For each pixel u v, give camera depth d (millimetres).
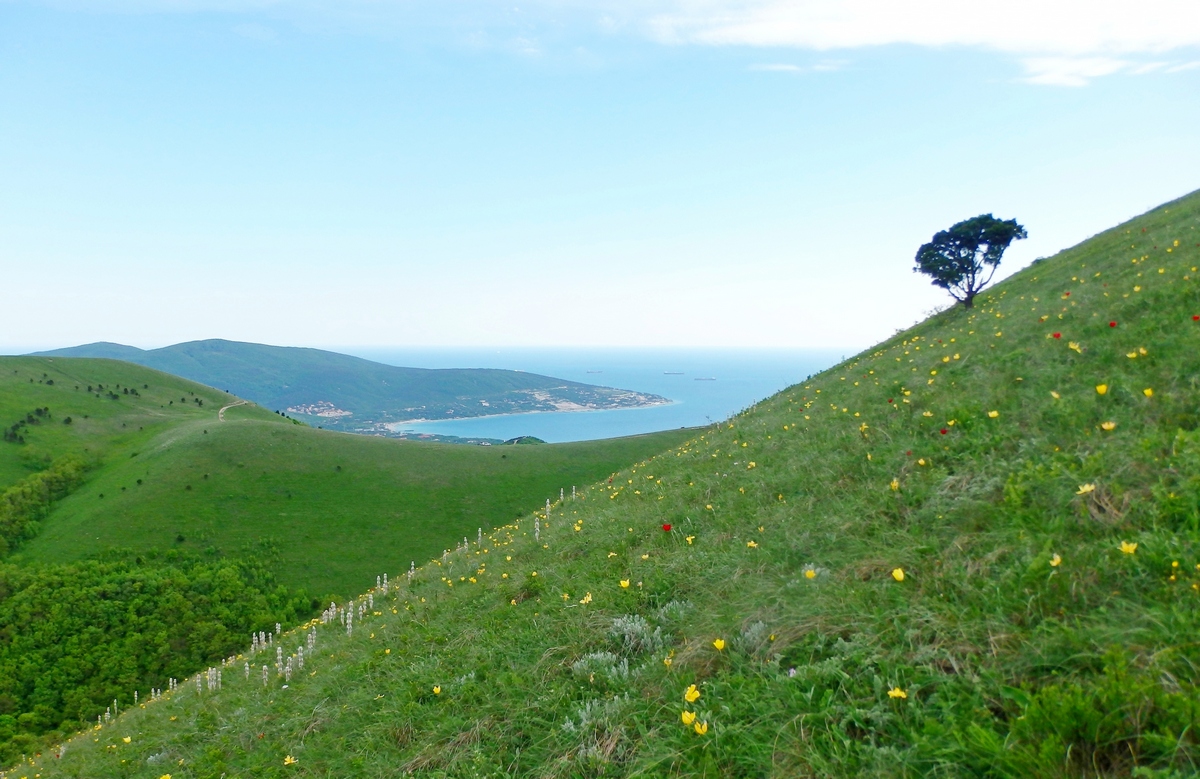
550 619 7199
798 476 8836
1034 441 6414
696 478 12016
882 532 5945
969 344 13148
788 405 19172
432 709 6152
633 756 4371
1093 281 16703
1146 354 7461
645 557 8062
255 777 6668
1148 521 4461
